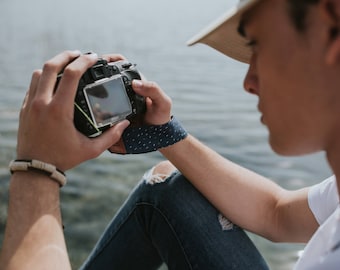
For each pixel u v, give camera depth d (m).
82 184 5.25
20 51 13.93
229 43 1.25
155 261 1.69
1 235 3.96
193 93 10.02
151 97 1.49
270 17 0.95
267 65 0.98
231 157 6.46
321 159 6.23
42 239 1.20
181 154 1.59
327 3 0.85
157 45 16.25
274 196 1.65
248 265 1.54
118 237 1.68
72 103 1.23
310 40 0.90
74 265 3.79
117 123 1.38
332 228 1.08
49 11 26.08
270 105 1.00
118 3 32.97
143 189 1.63
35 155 1.24
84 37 17.12
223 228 1.58
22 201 1.23
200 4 34.09
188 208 1.57
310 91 0.92
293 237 1.62
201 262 1.52
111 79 1.40
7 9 25.95
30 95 1.28
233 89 10.45
